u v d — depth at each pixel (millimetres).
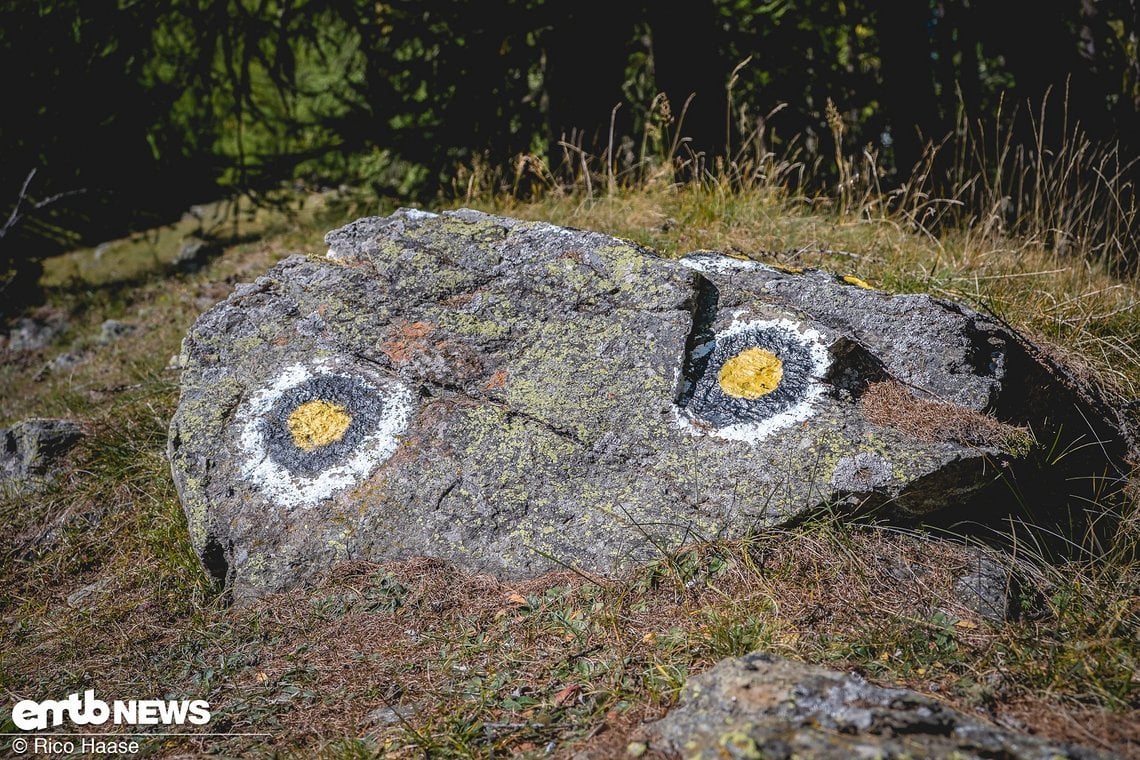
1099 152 6270
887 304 3404
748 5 7754
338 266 4066
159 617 3361
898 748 1828
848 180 5699
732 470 3037
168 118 7500
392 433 3426
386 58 7258
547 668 2660
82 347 7719
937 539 2975
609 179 6145
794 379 3221
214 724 2660
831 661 2496
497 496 3188
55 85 6973
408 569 3121
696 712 2152
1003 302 4328
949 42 7953
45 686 3018
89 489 4281
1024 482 3096
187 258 9625
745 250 4977
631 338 3436
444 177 7715
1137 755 2082
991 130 7418
